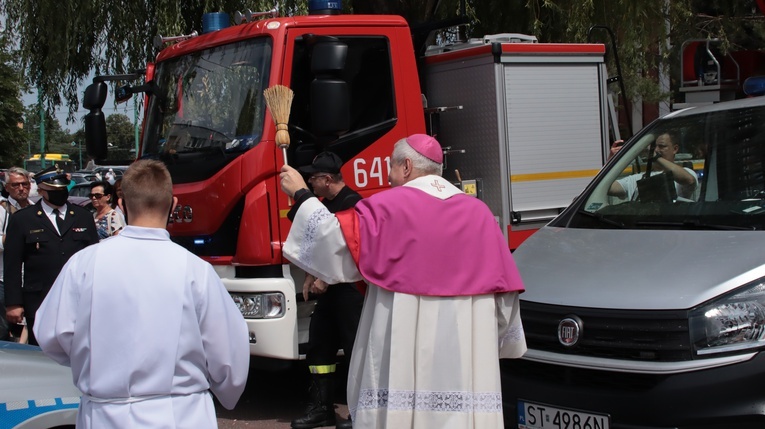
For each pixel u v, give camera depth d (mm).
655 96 16703
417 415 3322
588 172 7621
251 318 6047
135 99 9516
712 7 15781
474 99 7215
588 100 7641
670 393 3947
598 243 4996
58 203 7055
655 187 5422
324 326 6035
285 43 6180
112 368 2867
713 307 4000
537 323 4480
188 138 6598
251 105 6195
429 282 3355
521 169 7156
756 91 6250
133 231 3016
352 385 3543
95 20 10078
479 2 10984
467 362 3346
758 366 3857
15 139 43281
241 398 7203
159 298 2920
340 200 5742
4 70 41062
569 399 4254
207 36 6832
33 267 6969
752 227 4746
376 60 6555
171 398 2922
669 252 4578
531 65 7246
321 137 5902
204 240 6355
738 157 5195
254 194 6004
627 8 10641
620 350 4164
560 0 10711
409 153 3592
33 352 4441
